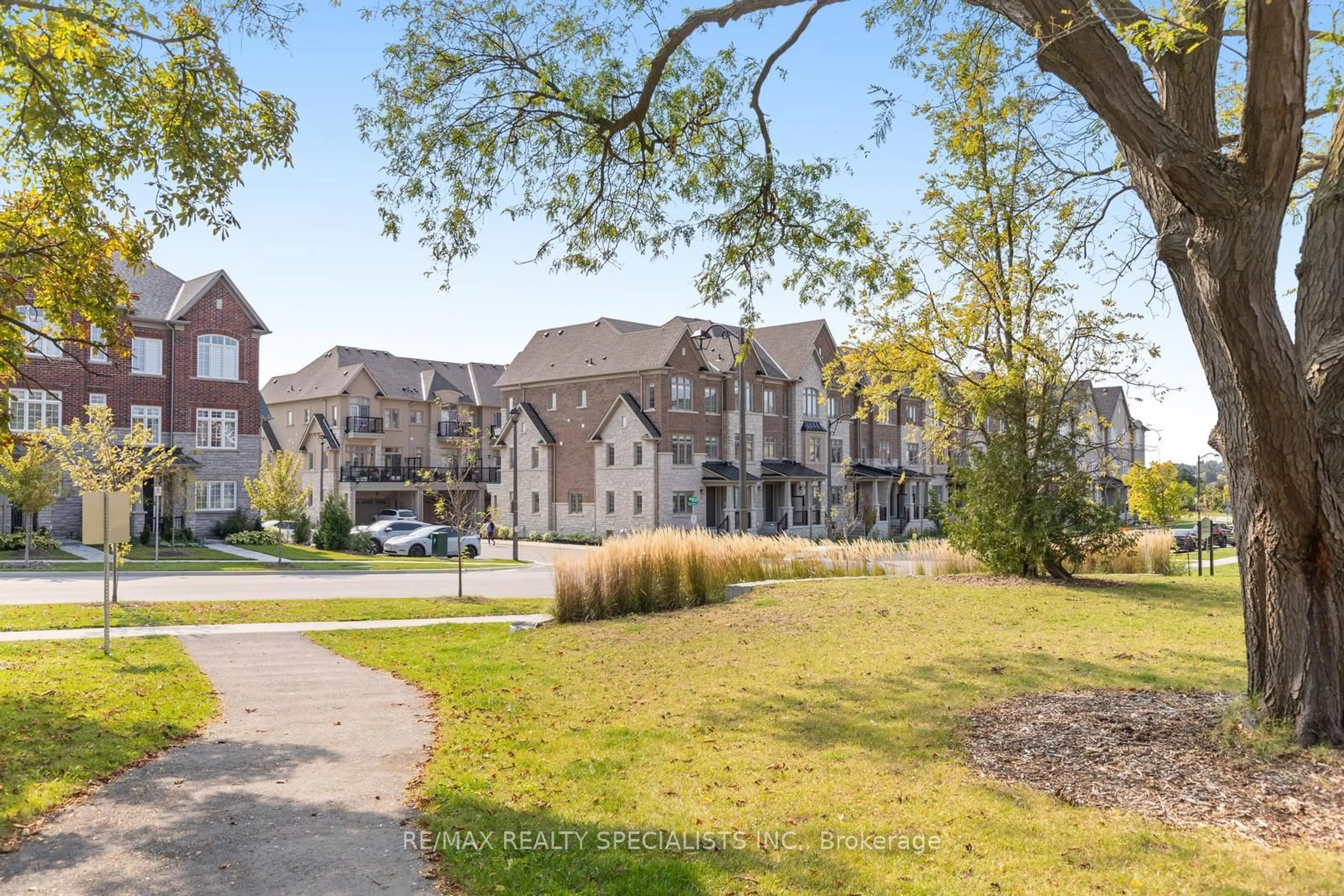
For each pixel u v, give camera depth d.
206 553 33.59
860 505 58.88
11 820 6.34
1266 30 5.25
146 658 13.04
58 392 35.25
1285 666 7.05
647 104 10.64
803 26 10.16
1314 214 7.04
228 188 9.45
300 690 11.18
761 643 13.27
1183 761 6.93
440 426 65.00
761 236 11.99
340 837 6.12
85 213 9.54
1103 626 13.73
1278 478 6.54
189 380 38.69
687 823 6.09
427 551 37.97
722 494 53.12
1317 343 6.90
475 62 10.88
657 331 51.06
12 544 31.95
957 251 19.70
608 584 17.58
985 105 12.08
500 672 12.05
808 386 57.34
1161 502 35.53
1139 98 5.87
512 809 6.48
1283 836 5.50
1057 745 7.59
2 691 10.47
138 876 5.47
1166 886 4.89
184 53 9.08
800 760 7.48
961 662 11.25
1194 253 5.92
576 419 52.47
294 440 65.62
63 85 8.70
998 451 19.88
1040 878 5.05
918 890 4.96
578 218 12.13
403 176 11.25
